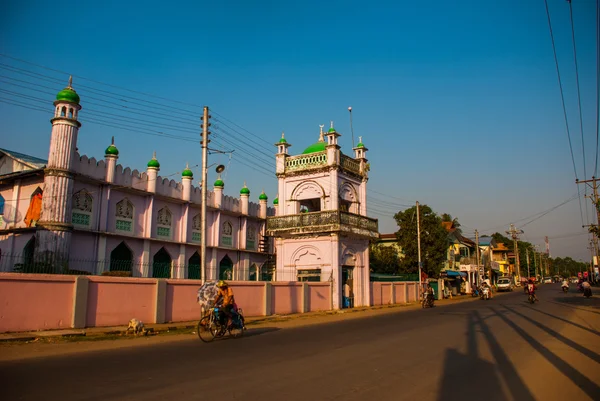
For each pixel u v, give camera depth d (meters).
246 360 8.95
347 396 6.26
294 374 7.61
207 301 13.28
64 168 19.84
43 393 6.09
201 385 6.73
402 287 34.38
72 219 21.00
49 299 12.85
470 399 6.29
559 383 7.36
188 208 27.62
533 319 18.09
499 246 89.81
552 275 155.75
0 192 23.14
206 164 17.72
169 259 26.50
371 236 28.19
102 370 7.75
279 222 26.91
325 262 25.59
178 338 12.76
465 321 17.44
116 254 23.55
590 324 16.23
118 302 14.65
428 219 41.28
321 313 22.77
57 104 20.28
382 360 9.05
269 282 20.98
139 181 24.59
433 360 9.12
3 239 22.16
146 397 6.00
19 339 11.31
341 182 27.11
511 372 8.09
